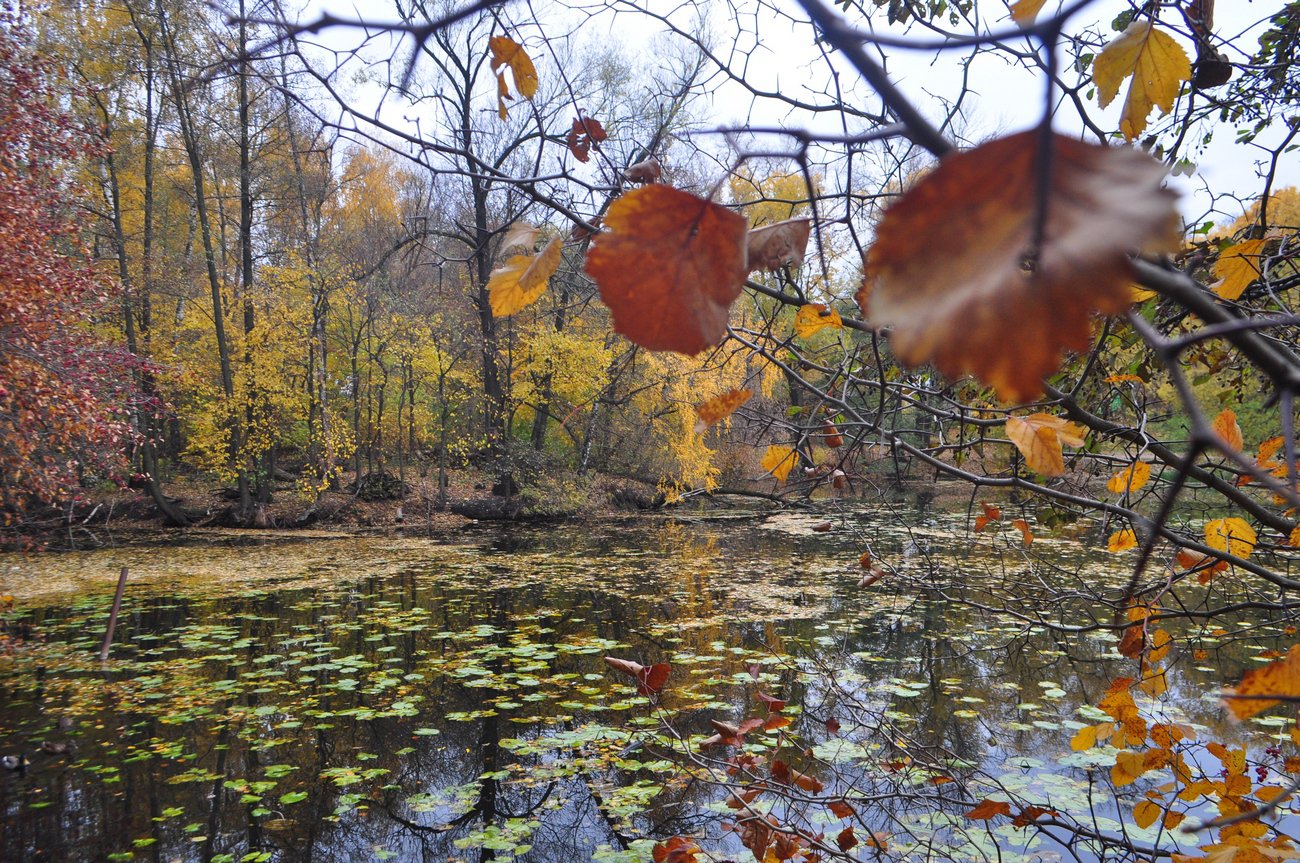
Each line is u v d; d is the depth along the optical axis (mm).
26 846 4512
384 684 7191
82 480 15789
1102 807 4215
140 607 10406
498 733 6117
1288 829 2238
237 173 21141
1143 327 264
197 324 20562
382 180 21781
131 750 5812
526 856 4336
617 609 10062
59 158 10453
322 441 21188
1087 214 135
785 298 1003
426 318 21016
